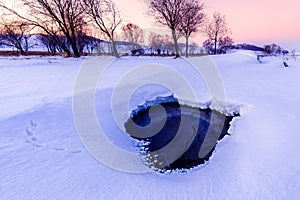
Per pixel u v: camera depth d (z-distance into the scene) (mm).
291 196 2994
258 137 4711
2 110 5289
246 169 3652
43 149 3965
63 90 7414
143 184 3311
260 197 2994
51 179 3191
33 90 7371
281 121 5367
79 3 22766
